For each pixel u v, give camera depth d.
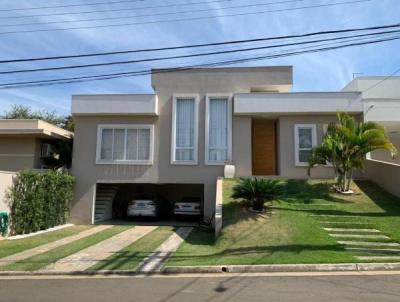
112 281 8.50
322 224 13.70
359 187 18.19
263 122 22.22
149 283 8.24
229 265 9.59
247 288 7.68
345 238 12.27
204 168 20.25
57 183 18.28
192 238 14.33
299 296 6.99
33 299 6.94
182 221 21.11
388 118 19.84
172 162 20.27
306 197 16.81
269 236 12.45
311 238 12.09
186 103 20.94
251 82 20.84
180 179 20.23
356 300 6.68
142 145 20.58
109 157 20.59
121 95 20.50
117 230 16.67
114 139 20.72
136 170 20.39
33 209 16.09
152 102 20.38
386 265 9.52
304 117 20.27
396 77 25.95
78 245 12.87
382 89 25.92
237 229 13.30
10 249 12.09
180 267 9.49
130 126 20.66
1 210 14.28
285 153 20.09
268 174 21.81
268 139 22.11
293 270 9.44
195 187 25.06
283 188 17.34
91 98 20.56
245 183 14.96
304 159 19.97
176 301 6.72
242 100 20.14
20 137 22.23
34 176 16.22
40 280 8.64
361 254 10.51
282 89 21.67
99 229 17.12
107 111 20.42
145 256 11.05
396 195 16.97
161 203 21.84
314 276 8.80
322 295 7.05
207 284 8.09
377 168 18.62
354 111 19.84
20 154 22.14
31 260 10.52
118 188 23.47
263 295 7.10
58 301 6.80
